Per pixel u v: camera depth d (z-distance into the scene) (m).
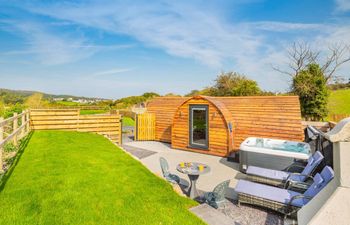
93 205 4.55
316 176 5.42
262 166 8.55
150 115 16.16
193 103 12.58
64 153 8.25
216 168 9.62
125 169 6.94
